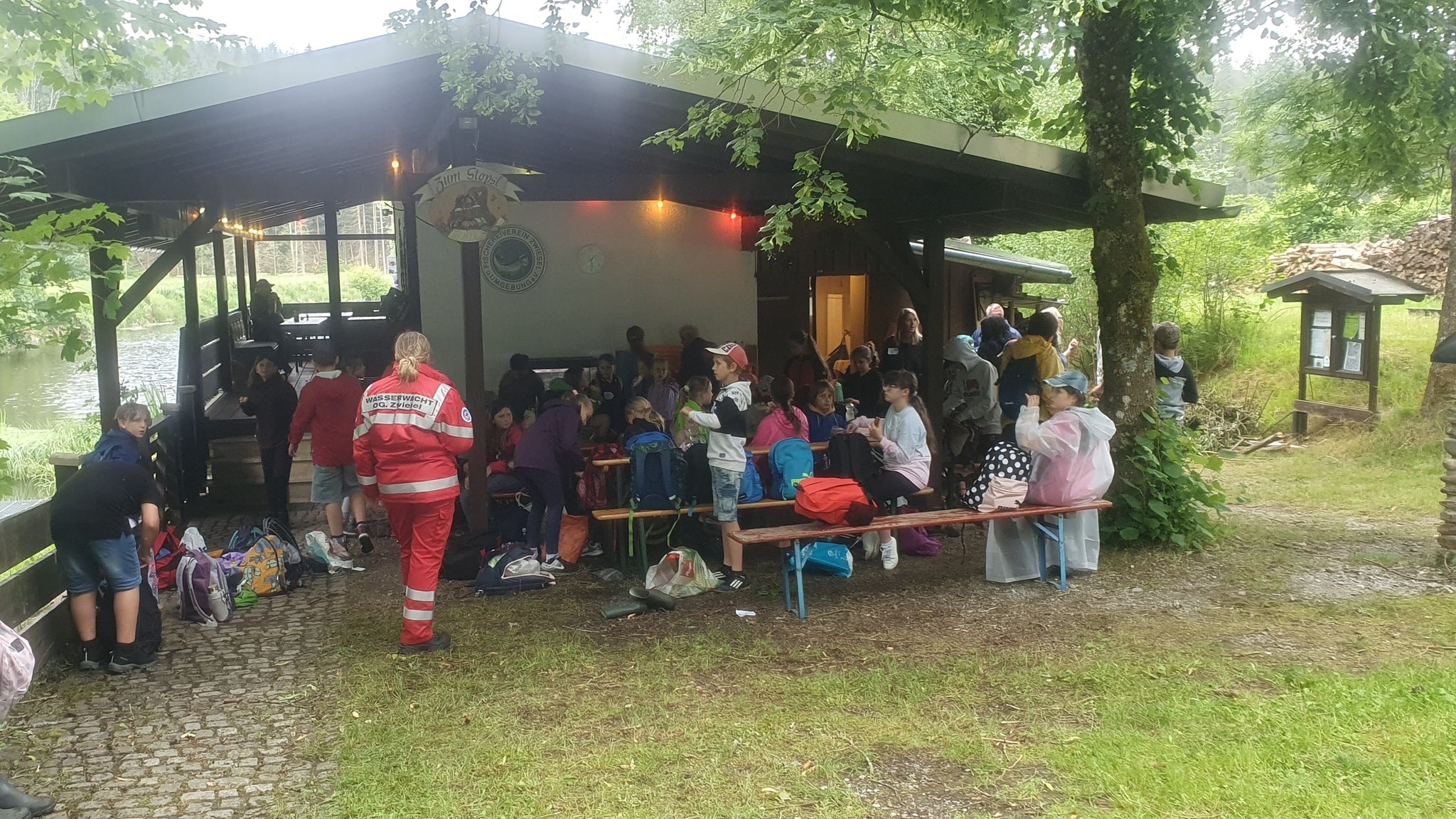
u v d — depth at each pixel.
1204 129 8.16
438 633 5.93
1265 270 18.33
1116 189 7.67
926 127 7.11
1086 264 18.48
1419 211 21.20
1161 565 7.18
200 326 11.27
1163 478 7.55
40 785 4.04
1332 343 12.75
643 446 7.04
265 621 6.30
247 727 4.63
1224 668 5.07
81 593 5.31
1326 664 5.09
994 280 15.46
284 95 6.30
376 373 13.57
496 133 8.36
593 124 7.78
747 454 6.94
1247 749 4.03
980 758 4.11
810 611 6.36
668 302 11.58
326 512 7.79
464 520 8.46
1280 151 11.57
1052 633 5.77
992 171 7.60
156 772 4.16
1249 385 15.42
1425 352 14.22
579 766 4.13
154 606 5.59
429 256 10.88
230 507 9.97
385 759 4.23
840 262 12.22
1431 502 9.25
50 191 6.54
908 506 8.23
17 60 6.16
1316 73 8.39
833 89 6.28
